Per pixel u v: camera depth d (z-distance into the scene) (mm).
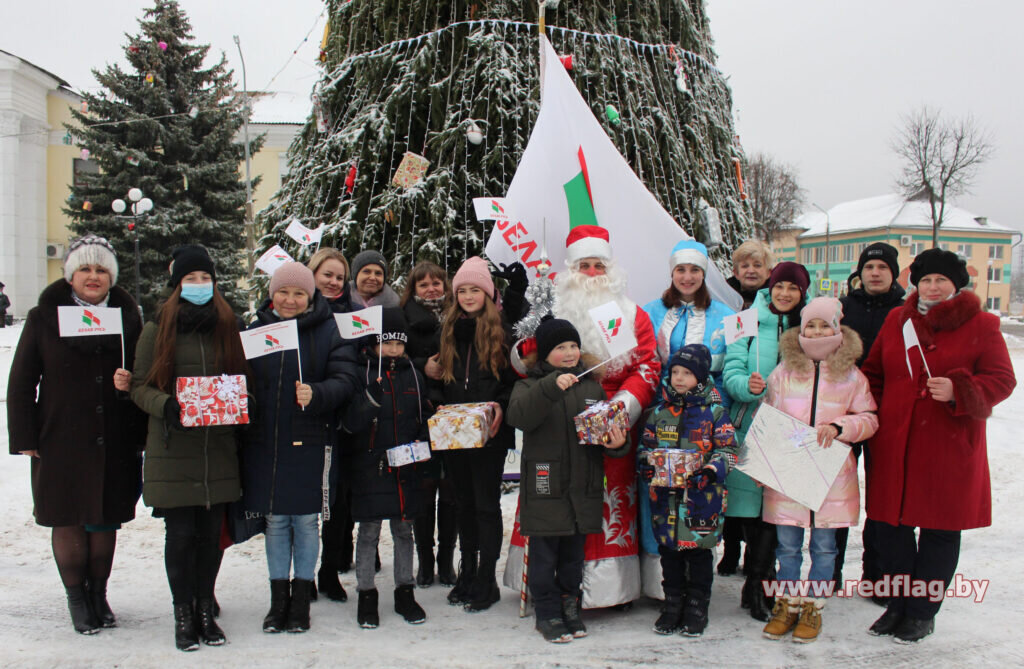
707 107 6918
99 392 3424
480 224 5879
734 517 3898
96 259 3443
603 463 3584
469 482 3861
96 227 22078
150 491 3248
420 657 3219
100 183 22906
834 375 3471
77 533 3461
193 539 3400
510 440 3910
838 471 3344
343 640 3420
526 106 5922
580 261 3926
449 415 3512
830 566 3457
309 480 3439
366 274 4441
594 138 4969
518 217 4820
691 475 3344
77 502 3359
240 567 4551
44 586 4145
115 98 23500
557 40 6020
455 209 5789
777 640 3420
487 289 3859
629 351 3721
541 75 5230
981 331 3314
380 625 3621
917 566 3463
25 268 32281
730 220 7004
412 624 3621
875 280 4020
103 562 3580
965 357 3305
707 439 3428
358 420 3498
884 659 3219
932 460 3328
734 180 7324
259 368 3463
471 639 3438
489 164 5863
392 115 6078
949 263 3363
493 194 5934
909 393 3422
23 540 4902
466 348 3871
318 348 3521
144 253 21969
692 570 3508
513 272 4438
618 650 3307
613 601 3629
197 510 3404
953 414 3270
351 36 6641
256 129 29734
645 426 3600
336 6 7086
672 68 6555
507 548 4867
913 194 29750
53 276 33062
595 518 3459
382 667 3115
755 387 3539
